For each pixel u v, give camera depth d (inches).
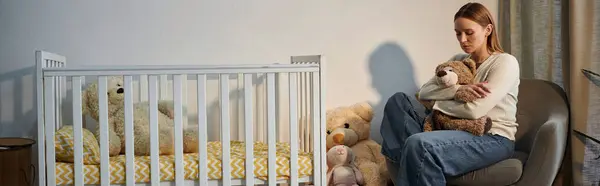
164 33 117.5
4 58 113.4
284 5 121.6
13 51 113.5
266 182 95.7
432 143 87.6
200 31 118.7
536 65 113.7
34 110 114.6
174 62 117.9
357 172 108.0
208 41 119.0
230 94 120.3
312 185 97.1
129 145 90.1
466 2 128.8
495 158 91.0
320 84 95.1
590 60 102.0
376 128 126.3
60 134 90.7
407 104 103.6
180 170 91.7
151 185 91.3
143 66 89.6
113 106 105.3
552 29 109.9
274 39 121.3
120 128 102.0
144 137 100.5
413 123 99.6
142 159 95.9
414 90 127.6
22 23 113.5
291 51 122.0
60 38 114.5
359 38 124.8
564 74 109.3
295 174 95.3
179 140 91.5
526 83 105.0
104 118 89.5
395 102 103.7
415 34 127.1
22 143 95.7
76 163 89.1
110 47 116.0
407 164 89.3
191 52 118.5
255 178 95.0
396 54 126.5
